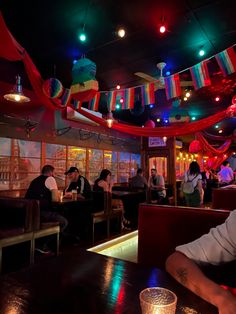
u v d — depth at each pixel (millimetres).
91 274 1350
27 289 1178
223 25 4004
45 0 3396
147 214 2545
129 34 4242
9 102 5527
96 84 2836
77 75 2844
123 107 3496
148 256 2488
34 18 3799
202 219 2191
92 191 5297
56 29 4086
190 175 6102
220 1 3412
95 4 3469
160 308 810
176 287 1209
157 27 4035
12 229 3363
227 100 7699
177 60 5242
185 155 14109
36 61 5207
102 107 7984
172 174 8672
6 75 5371
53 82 2988
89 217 5016
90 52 4887
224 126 11141
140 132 5211
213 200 4875
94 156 8148
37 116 6250
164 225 2412
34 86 3012
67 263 1500
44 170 4348
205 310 1008
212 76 5660
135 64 5453
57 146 6844
